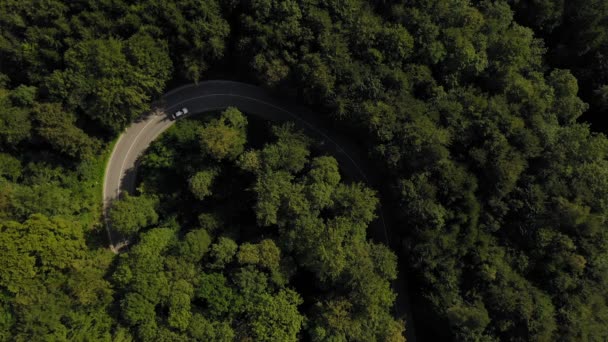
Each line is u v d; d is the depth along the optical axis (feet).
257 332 212.23
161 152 249.55
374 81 224.94
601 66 262.47
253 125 260.01
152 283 210.59
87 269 213.25
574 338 231.30
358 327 223.10
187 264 221.66
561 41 271.49
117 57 222.07
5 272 194.80
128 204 231.30
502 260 237.45
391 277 230.07
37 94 229.45
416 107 227.40
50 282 204.54
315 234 219.82
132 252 218.18
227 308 219.20
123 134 258.98
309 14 223.71
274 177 225.76
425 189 225.56
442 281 235.20
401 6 233.14
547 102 244.22
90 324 205.77
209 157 238.07
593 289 240.32
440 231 231.30
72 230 215.72
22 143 235.61
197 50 235.40
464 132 231.91
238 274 219.61
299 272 245.45
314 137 258.98
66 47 229.66
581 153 241.76
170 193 253.85
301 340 233.76
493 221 234.79
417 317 263.29
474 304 232.32
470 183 227.40
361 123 229.86
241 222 254.68
